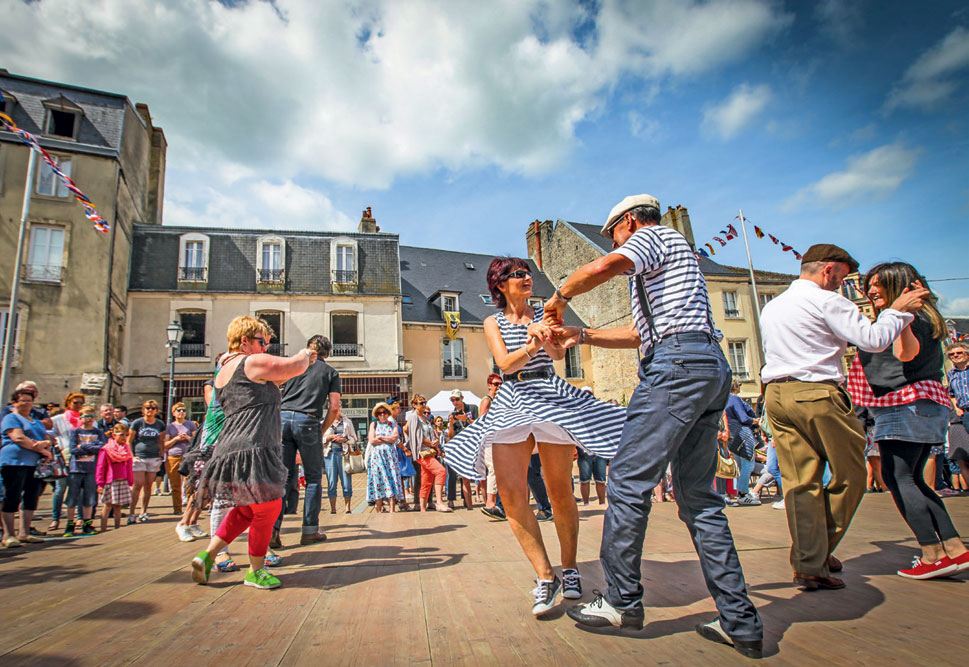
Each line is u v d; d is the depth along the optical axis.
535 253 31.53
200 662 1.79
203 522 6.70
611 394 25.39
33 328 16.27
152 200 22.81
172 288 20.02
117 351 18.56
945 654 1.71
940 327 2.81
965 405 6.41
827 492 2.59
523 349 2.45
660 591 2.56
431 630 2.08
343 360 21.23
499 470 2.37
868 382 2.98
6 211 16.48
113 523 6.73
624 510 1.98
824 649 1.78
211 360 19.81
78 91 18.61
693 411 1.92
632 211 2.34
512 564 3.29
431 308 25.06
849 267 2.70
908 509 2.75
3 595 2.82
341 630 2.10
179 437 7.97
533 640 1.94
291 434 4.40
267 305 20.88
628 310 24.56
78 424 6.61
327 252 22.50
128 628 2.17
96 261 17.36
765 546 3.65
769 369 2.67
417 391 23.19
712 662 1.70
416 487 8.01
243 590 2.80
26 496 5.15
